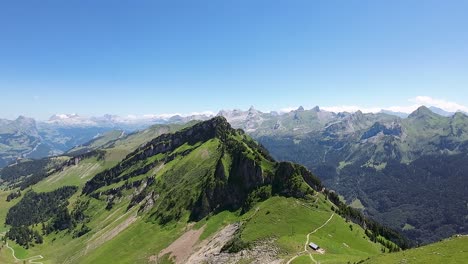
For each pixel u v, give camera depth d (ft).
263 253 552.00
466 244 377.91
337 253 525.75
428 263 351.67
